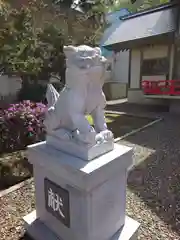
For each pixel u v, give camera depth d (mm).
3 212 2113
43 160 1562
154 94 8078
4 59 4637
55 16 5988
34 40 5031
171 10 8398
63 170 1395
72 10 6344
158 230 1880
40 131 3441
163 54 8648
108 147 1547
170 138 4543
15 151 3410
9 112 3404
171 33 7348
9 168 2990
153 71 9094
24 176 2904
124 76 14602
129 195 2426
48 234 1703
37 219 1860
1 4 3979
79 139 1406
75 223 1455
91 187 1293
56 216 1603
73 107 1407
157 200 2326
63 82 7371
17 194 2432
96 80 1433
